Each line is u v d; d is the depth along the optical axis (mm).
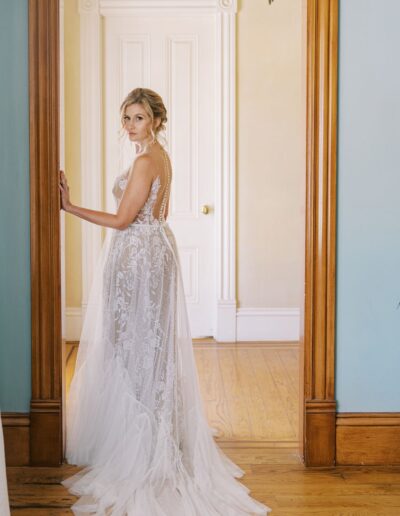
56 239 3383
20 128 3348
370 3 3354
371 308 3477
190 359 3408
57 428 3432
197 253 6023
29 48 3307
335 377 3486
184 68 5902
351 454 3494
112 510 2982
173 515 2912
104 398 3359
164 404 3270
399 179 3428
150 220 3371
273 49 5797
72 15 5789
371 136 3408
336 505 3080
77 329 5984
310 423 3469
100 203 5918
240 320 5969
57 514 2973
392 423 3488
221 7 5746
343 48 3369
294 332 6000
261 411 4281
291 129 5852
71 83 5836
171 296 3363
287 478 3348
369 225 3447
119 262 3342
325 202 3410
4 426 3426
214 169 5941
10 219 3385
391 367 3498
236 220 5902
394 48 3375
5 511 2270
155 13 5820
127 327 3322
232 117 5820
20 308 3418
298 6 5773
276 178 5883
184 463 3305
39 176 3352
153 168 3328
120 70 5898
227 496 3090
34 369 3414
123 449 3234
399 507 3068
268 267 5945
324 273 3436
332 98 3365
